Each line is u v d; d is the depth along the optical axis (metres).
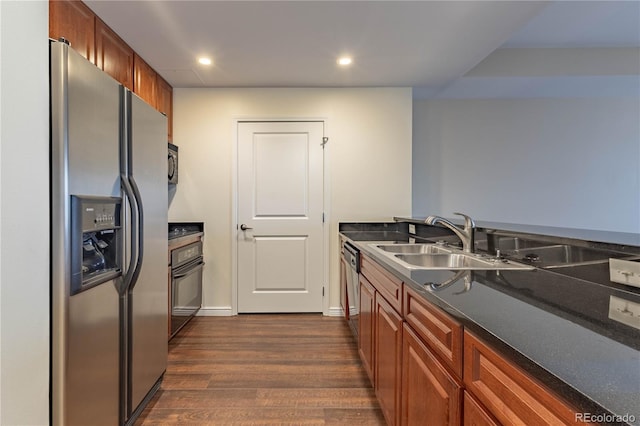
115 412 1.34
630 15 2.38
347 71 2.67
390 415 1.39
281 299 3.12
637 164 3.56
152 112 1.67
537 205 3.56
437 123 3.53
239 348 2.38
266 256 3.11
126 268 1.38
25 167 0.94
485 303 0.85
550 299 0.88
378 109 3.08
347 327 2.79
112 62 2.03
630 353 0.57
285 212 3.11
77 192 1.10
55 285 1.04
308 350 2.35
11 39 0.90
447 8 1.79
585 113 3.54
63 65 1.04
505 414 0.63
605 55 2.92
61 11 1.62
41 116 1.00
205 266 3.08
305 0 1.71
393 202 3.10
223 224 3.08
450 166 3.54
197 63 2.49
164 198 1.82
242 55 2.36
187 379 1.96
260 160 3.08
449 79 2.86
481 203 3.54
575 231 1.43
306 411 1.67
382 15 1.86
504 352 0.62
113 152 1.31
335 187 3.10
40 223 1.00
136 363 1.51
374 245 2.14
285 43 2.18
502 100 3.53
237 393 1.82
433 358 0.97
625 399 0.43
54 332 1.04
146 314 1.60
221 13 1.84
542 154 3.55
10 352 0.89
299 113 3.06
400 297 1.28
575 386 0.46
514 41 2.79
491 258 1.54
